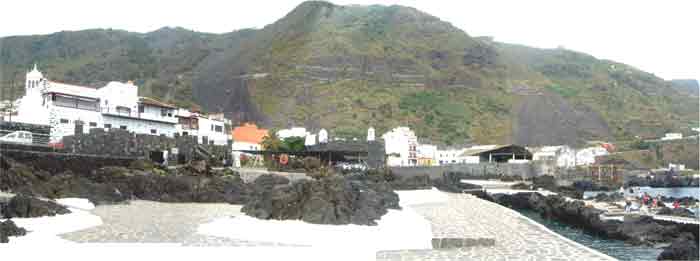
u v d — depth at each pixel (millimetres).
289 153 100188
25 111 80188
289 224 31234
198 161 73188
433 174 127688
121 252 22969
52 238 27781
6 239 25047
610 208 65062
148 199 56812
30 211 33438
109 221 37656
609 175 150250
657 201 69438
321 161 101938
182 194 56625
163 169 68062
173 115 101188
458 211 49719
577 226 53062
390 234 29500
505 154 145375
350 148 139750
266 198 35312
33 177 49281
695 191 144000
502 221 40500
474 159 148375
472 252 27078
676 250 33188
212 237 30078
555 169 139875
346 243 27688
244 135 137375
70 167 60906
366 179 79188
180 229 33531
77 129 76812
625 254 36406
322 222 31688
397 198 45812
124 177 59094
